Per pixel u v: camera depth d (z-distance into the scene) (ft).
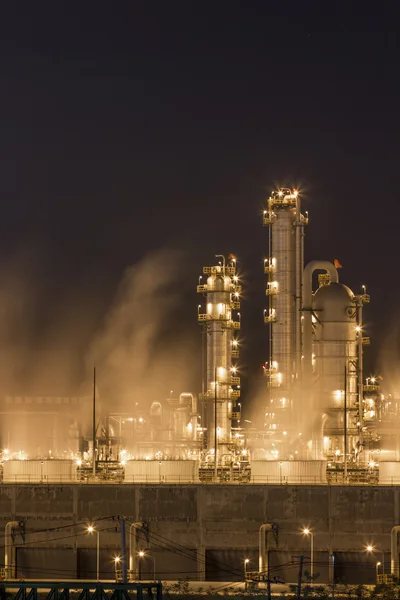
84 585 533.55
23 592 533.96
